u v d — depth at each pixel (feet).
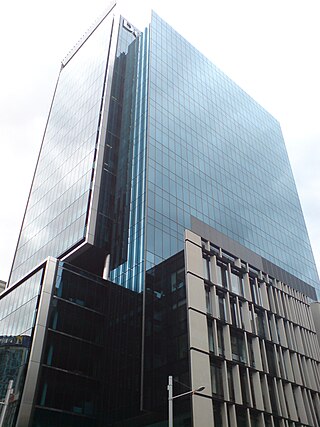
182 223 210.59
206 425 136.05
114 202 231.09
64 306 178.60
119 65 298.97
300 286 252.42
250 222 269.23
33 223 276.21
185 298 163.63
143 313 169.89
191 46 331.98
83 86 312.29
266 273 220.23
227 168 281.33
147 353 160.97
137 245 193.77
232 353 165.89
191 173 242.37
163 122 248.32
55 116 335.06
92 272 219.00
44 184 291.17
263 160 335.47
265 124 372.99
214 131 292.81
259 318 193.36
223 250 204.13
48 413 152.25
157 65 276.62
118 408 162.91
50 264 184.34
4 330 183.73
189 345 149.48
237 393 154.51
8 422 145.59
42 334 164.86
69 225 230.27
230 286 188.65
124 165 240.94
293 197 349.20
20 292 191.93
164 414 147.95
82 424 160.86
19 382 153.48
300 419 174.60
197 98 296.10
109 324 186.80
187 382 143.33
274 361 183.21
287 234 303.89
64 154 284.00
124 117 267.80
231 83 358.84
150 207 201.16
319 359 208.54
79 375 169.07
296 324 209.87
